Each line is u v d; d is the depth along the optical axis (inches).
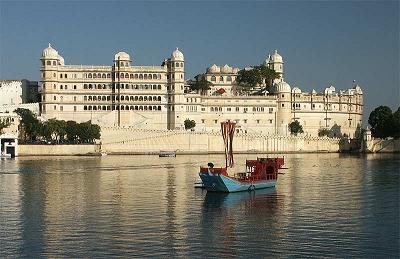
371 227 2468.0
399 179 4621.1
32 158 7362.2
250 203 3174.2
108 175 4808.1
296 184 4190.5
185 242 2177.7
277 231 2378.2
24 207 2989.7
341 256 2003.0
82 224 2511.1
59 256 1984.5
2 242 2174.0
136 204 3112.7
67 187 3900.1
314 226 2484.0
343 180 4522.6
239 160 7283.5
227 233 2332.7
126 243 2156.7
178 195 3503.9
